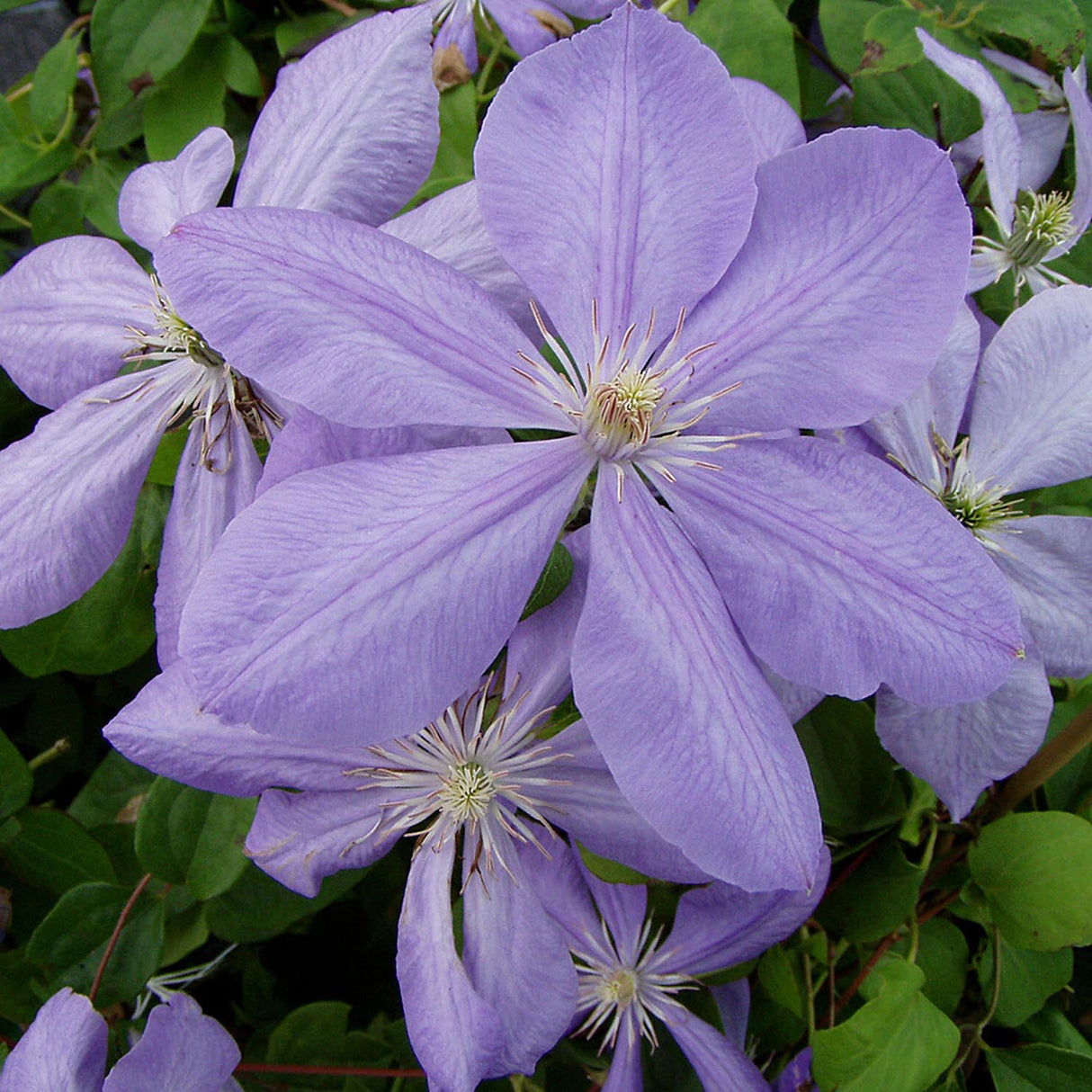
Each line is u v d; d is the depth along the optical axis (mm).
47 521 260
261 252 209
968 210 215
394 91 254
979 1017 313
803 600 219
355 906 347
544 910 258
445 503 211
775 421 225
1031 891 285
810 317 223
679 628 214
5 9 359
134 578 312
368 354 212
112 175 345
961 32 331
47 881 316
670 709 208
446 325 221
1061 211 309
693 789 204
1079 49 320
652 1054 310
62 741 320
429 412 215
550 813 256
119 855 323
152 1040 251
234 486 260
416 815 253
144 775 332
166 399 267
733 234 225
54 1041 258
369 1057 314
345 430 217
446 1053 229
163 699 240
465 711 252
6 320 283
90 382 278
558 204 226
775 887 203
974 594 216
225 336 206
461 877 259
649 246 230
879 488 221
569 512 225
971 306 313
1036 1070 302
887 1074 262
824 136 220
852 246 221
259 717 191
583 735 253
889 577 217
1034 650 276
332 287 212
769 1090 289
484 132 222
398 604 201
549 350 241
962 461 278
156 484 309
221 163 265
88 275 281
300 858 255
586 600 215
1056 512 317
